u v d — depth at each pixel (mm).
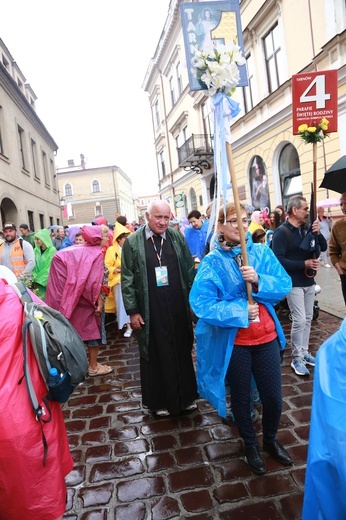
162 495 2254
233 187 2201
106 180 48375
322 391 1150
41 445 1554
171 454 2654
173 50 22453
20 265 6031
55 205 25125
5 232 5992
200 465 2502
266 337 2346
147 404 3201
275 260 2445
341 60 9109
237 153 15328
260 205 14109
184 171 23844
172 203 27859
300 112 3547
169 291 3082
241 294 2350
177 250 3156
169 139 26250
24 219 16703
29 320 1622
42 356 1610
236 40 2543
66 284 3895
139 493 2283
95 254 4051
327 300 6215
